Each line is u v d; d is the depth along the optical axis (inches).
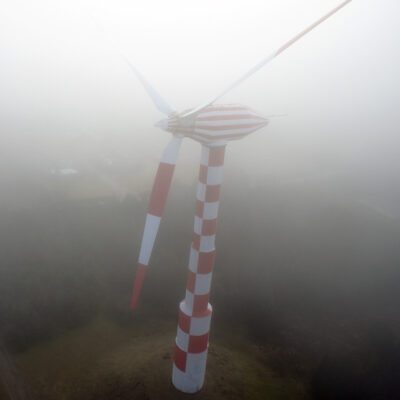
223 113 624.7
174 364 756.6
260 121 666.8
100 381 808.3
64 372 838.5
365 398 837.2
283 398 841.5
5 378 780.6
